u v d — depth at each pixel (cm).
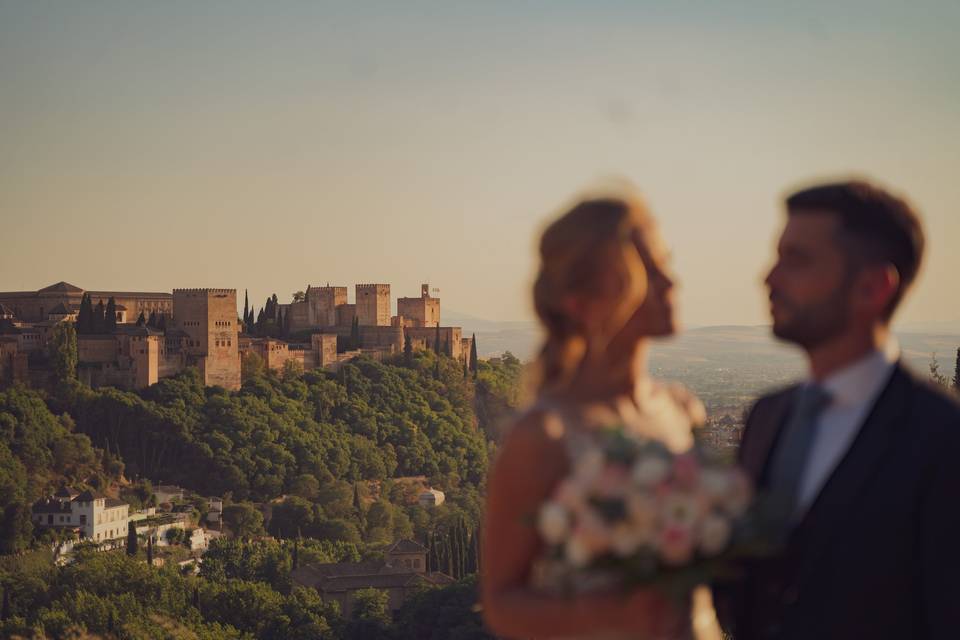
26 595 11394
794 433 605
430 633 10944
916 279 600
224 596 11362
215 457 19112
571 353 598
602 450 552
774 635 584
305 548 14875
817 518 575
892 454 566
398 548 14812
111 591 11431
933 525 549
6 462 16825
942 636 543
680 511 531
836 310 586
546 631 559
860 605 559
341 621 11294
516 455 575
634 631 551
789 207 606
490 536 584
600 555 536
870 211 582
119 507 16800
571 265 583
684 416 655
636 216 598
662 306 607
